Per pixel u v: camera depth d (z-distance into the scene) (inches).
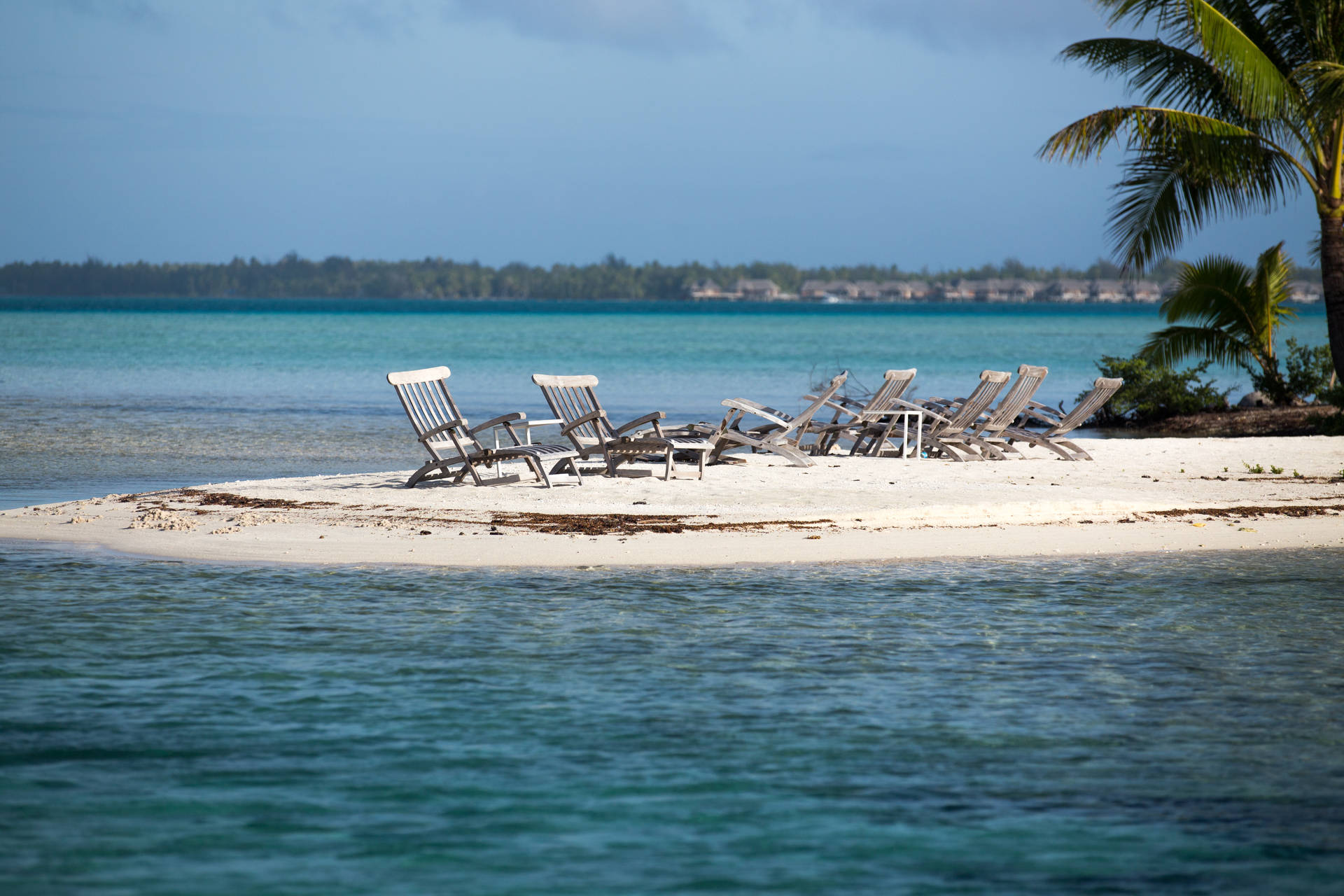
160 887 467.2
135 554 1070.4
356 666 745.0
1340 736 630.5
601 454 1622.8
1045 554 1099.9
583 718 655.8
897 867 486.6
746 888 467.8
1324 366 2763.3
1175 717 660.7
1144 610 895.7
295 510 1277.1
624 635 819.4
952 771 584.1
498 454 1406.3
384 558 1059.9
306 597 919.7
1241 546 1141.7
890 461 1727.4
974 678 727.7
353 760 595.2
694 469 1608.0
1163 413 2832.2
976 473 1596.9
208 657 764.0
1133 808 542.3
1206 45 2092.8
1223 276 2751.0
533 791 558.9
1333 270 2391.7
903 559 1077.1
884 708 672.4
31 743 613.0
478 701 681.0
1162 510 1318.9
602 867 485.4
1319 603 919.0
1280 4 2311.8
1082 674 737.0
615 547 1104.8
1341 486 1505.9
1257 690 707.4
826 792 559.5
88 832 514.3
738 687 708.0
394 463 1839.3
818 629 839.1
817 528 1204.5
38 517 1235.9
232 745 613.3
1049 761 597.3
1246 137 2284.7
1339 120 2268.7
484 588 953.5
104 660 754.2
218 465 1772.9
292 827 520.4
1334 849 502.6
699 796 554.9
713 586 966.4
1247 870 484.1
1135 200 2479.1
